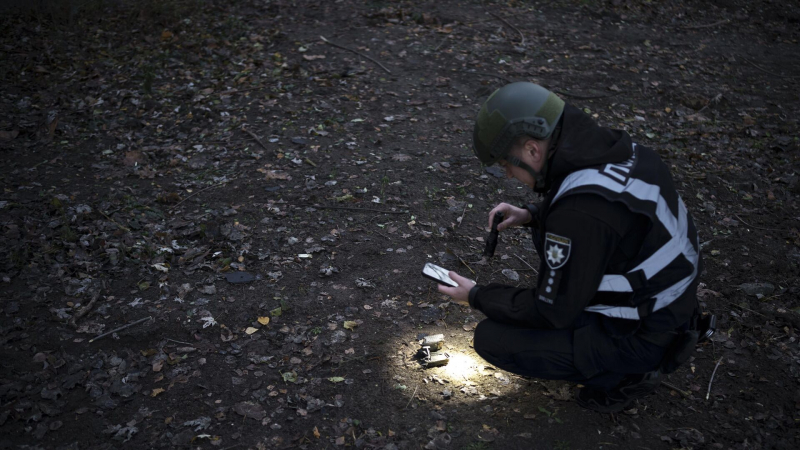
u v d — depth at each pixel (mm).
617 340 2254
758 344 3115
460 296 2408
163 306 3201
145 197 4191
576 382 2555
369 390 2740
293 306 3236
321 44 6914
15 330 2990
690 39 8180
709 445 2514
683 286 2154
